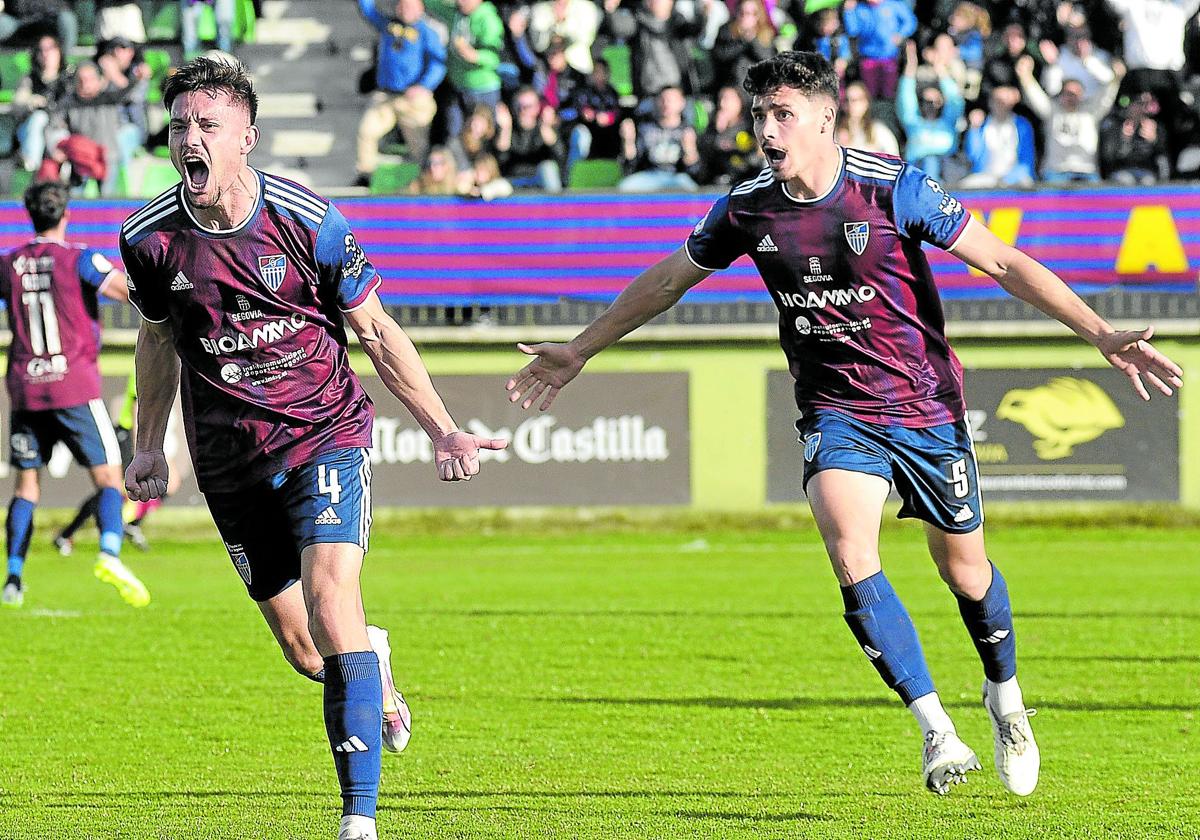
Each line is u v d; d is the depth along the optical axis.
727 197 10.52
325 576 9.14
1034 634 18.70
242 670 16.66
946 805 10.68
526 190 30.20
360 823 8.81
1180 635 18.61
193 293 9.17
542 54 35.72
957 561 10.73
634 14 35.50
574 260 30.06
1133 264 29.81
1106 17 35.44
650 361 30.36
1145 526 29.95
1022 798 10.91
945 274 30.02
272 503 9.68
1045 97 34.22
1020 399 30.00
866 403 10.38
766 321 30.16
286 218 9.05
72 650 17.95
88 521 30.64
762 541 29.03
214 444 9.53
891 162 10.16
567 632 19.14
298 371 9.40
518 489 30.36
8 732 13.56
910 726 13.66
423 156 35.34
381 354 9.37
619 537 29.84
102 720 14.06
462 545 28.84
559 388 11.05
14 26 38.34
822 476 10.20
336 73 39.69
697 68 36.06
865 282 10.17
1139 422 29.98
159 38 38.69
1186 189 29.73
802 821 10.18
